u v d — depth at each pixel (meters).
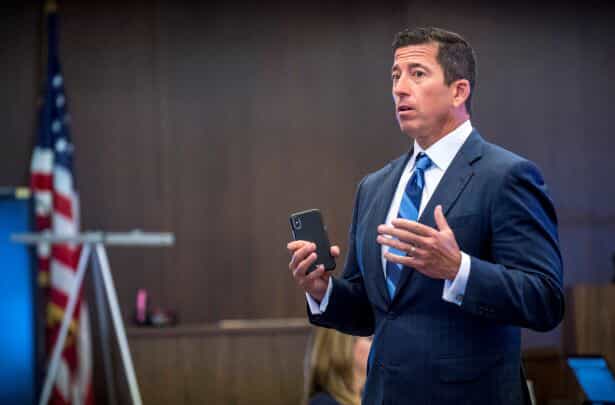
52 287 9.63
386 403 3.17
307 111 10.70
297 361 9.72
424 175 3.37
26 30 10.39
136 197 10.47
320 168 10.68
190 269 10.52
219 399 9.59
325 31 10.78
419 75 3.35
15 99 10.31
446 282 2.97
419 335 3.14
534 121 10.73
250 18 10.72
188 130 10.59
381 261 3.36
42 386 9.44
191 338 9.64
